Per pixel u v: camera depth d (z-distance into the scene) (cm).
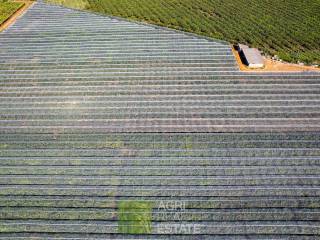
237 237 1788
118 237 1803
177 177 2094
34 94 2830
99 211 1920
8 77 3058
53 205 1956
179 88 2827
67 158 2233
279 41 3656
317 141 2306
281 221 1855
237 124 2462
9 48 3506
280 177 2075
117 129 2450
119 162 2197
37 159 2230
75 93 2822
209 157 2214
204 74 2984
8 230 1836
